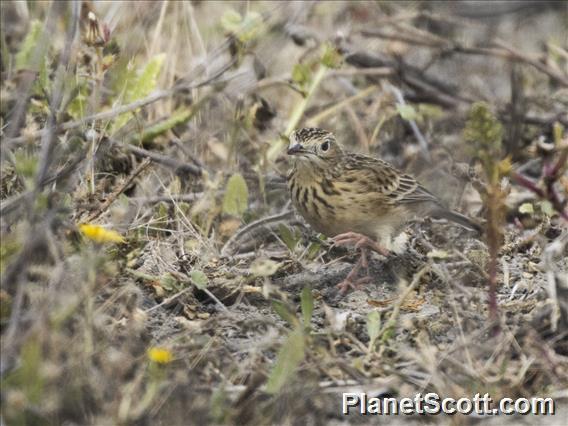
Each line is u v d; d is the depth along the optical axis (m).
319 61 14.12
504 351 9.48
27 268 8.82
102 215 10.79
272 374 8.55
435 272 10.80
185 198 12.09
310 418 8.78
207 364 9.08
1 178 10.36
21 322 8.51
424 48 16.02
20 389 8.16
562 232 11.40
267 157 13.10
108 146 11.45
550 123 13.98
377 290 11.01
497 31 16.94
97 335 8.92
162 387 8.68
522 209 11.80
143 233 11.41
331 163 11.60
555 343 9.81
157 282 10.31
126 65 12.70
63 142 10.73
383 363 9.23
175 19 13.84
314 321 10.20
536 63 14.88
